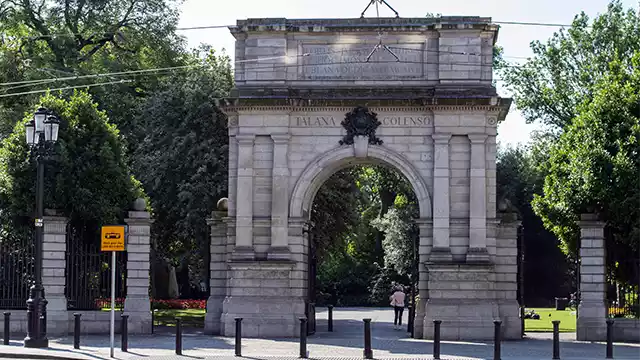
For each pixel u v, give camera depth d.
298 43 41.91
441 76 40.97
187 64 66.19
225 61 58.88
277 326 40.75
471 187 40.44
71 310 41.66
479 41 41.09
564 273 83.50
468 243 40.34
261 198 41.56
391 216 79.31
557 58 66.50
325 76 41.66
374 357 31.84
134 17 65.75
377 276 83.94
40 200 35.44
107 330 41.38
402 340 39.56
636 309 41.69
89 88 60.78
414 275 44.38
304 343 31.88
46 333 38.84
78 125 45.06
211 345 36.56
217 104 41.62
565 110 65.88
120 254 43.47
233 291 41.25
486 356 32.78
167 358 31.36
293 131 41.56
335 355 32.81
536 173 80.38
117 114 61.44
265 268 41.12
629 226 41.78
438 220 40.50
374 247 90.56
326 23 41.69
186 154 53.72
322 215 57.59
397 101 40.69
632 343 39.38
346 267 85.38
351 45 41.69
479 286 40.12
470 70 40.97
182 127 54.62
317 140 41.47
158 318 56.28
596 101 43.28
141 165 54.91
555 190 44.44
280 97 41.00
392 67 41.44
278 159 41.31
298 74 41.78
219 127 54.69
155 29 65.25
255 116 41.53
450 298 40.19
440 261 40.28
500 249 41.59
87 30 66.12
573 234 44.19
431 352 34.12
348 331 47.16
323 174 42.03
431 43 41.38
